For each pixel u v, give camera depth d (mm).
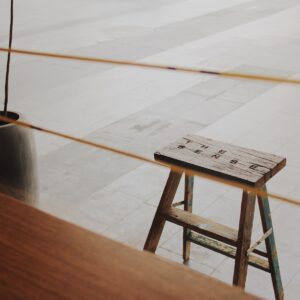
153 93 6426
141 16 11703
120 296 673
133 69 7445
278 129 5324
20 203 901
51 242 789
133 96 6316
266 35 9680
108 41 9188
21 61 7746
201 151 2486
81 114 5695
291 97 6270
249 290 2945
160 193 4016
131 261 736
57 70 7359
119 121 5488
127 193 4004
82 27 10398
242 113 5758
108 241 786
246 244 2402
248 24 10719
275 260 2557
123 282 696
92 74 7211
